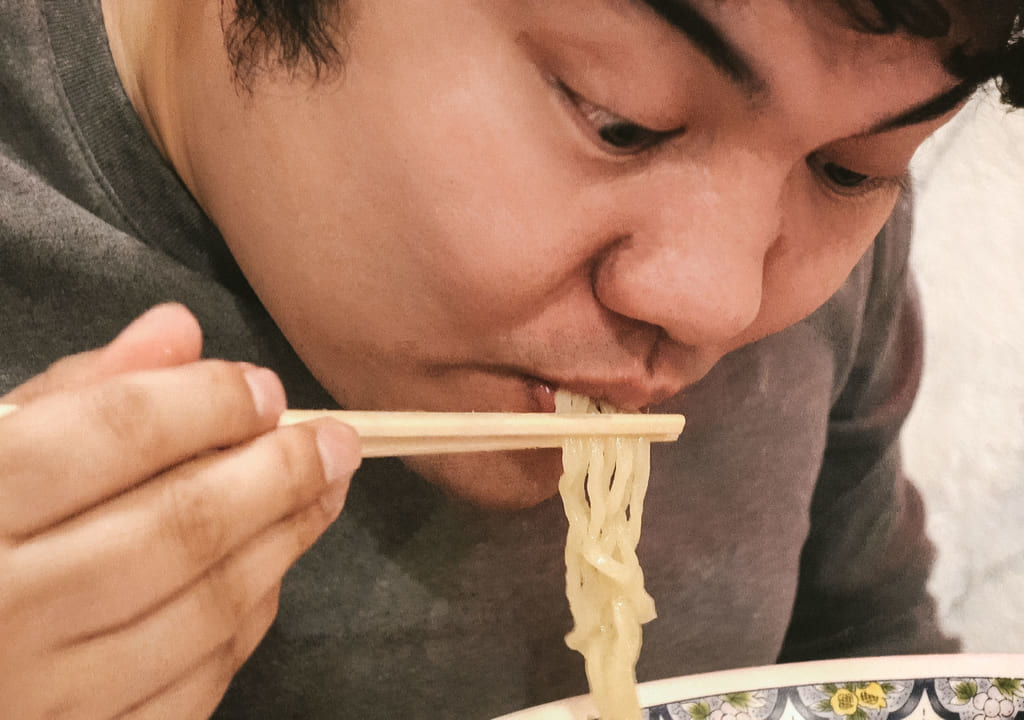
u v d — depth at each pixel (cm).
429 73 29
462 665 49
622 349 33
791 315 36
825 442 60
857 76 27
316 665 46
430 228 30
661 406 50
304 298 34
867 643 69
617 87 28
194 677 27
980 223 76
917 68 28
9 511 24
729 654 59
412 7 28
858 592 68
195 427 25
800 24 26
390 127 29
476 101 28
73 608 24
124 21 38
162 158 39
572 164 29
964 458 80
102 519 24
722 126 28
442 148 29
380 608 46
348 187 31
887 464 64
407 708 49
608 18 27
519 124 29
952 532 81
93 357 27
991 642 74
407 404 36
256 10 30
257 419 26
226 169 34
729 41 26
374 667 47
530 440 32
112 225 40
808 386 56
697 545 54
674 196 29
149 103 38
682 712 36
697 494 53
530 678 52
